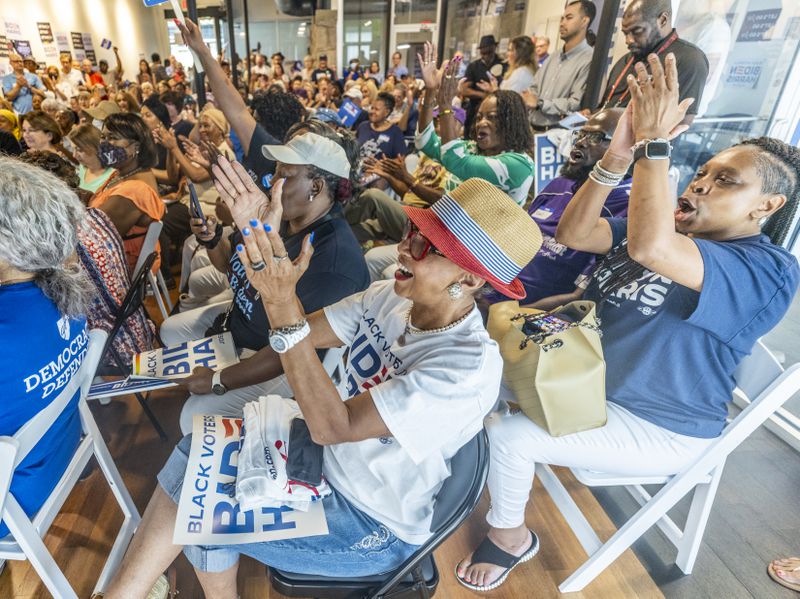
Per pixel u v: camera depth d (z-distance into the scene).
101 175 2.56
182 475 0.97
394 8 9.10
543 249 1.74
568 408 1.16
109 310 1.73
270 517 0.92
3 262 0.92
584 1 3.43
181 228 3.25
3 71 7.52
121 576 0.95
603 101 2.81
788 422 2.13
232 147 3.16
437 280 0.82
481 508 1.69
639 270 1.24
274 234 0.70
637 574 1.50
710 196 1.12
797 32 2.21
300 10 10.35
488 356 0.82
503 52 6.25
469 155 2.10
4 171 0.92
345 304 1.11
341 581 0.99
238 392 1.44
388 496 0.92
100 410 2.06
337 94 7.35
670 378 1.20
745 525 1.70
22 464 1.01
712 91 2.53
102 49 10.66
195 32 1.99
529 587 1.45
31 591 1.35
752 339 1.12
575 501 1.75
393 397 0.78
